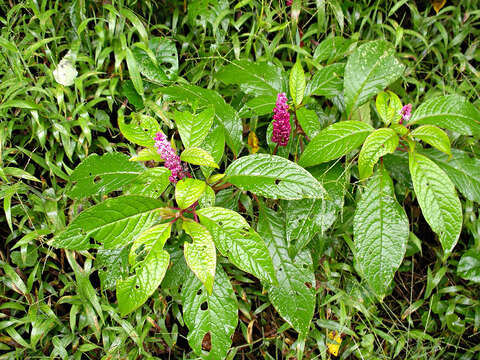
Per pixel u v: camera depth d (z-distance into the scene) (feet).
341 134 1.97
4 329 2.15
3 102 2.17
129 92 2.42
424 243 2.78
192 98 2.19
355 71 2.14
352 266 2.54
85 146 2.31
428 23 2.81
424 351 2.50
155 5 2.72
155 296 2.29
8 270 2.08
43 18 2.24
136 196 1.60
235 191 2.27
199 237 1.57
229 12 2.54
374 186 2.03
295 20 2.56
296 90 2.12
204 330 1.94
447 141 1.90
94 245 1.59
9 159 2.19
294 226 2.05
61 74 2.26
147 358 2.23
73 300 2.18
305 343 2.45
